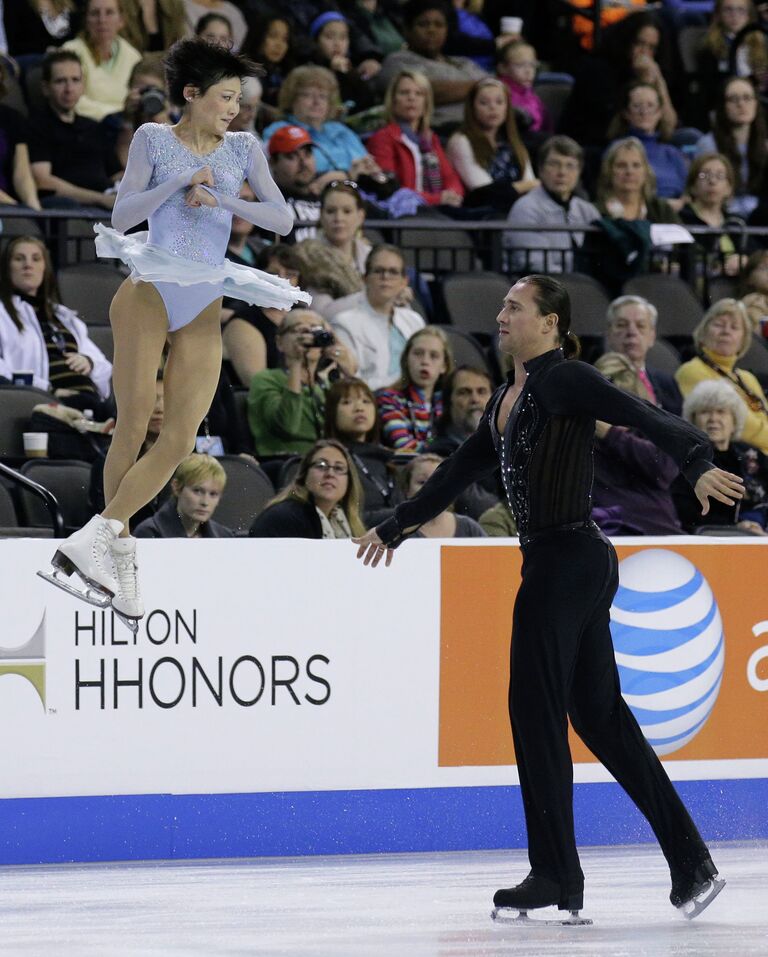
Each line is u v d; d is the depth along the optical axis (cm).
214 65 1373
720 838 2047
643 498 2345
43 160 3025
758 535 2225
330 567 1914
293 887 1658
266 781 1889
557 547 1527
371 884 1683
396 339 2794
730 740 2056
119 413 1396
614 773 1562
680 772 2034
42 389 2497
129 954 1273
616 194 3334
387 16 4012
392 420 2603
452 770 1953
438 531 2172
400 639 1936
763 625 2073
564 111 3925
